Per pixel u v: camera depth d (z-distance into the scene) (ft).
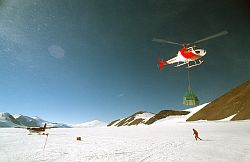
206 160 43.01
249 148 57.00
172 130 170.50
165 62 99.50
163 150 59.57
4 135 145.59
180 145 70.23
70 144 82.17
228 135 98.68
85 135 147.13
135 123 593.42
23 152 59.26
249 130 117.60
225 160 42.47
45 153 56.95
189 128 172.24
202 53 83.61
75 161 45.09
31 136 138.10
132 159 46.44
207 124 184.96
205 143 72.28
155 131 171.22
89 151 60.23
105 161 44.57
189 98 94.12
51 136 138.72
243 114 205.87
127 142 86.89
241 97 262.88
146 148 65.41
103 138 113.60
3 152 59.41
